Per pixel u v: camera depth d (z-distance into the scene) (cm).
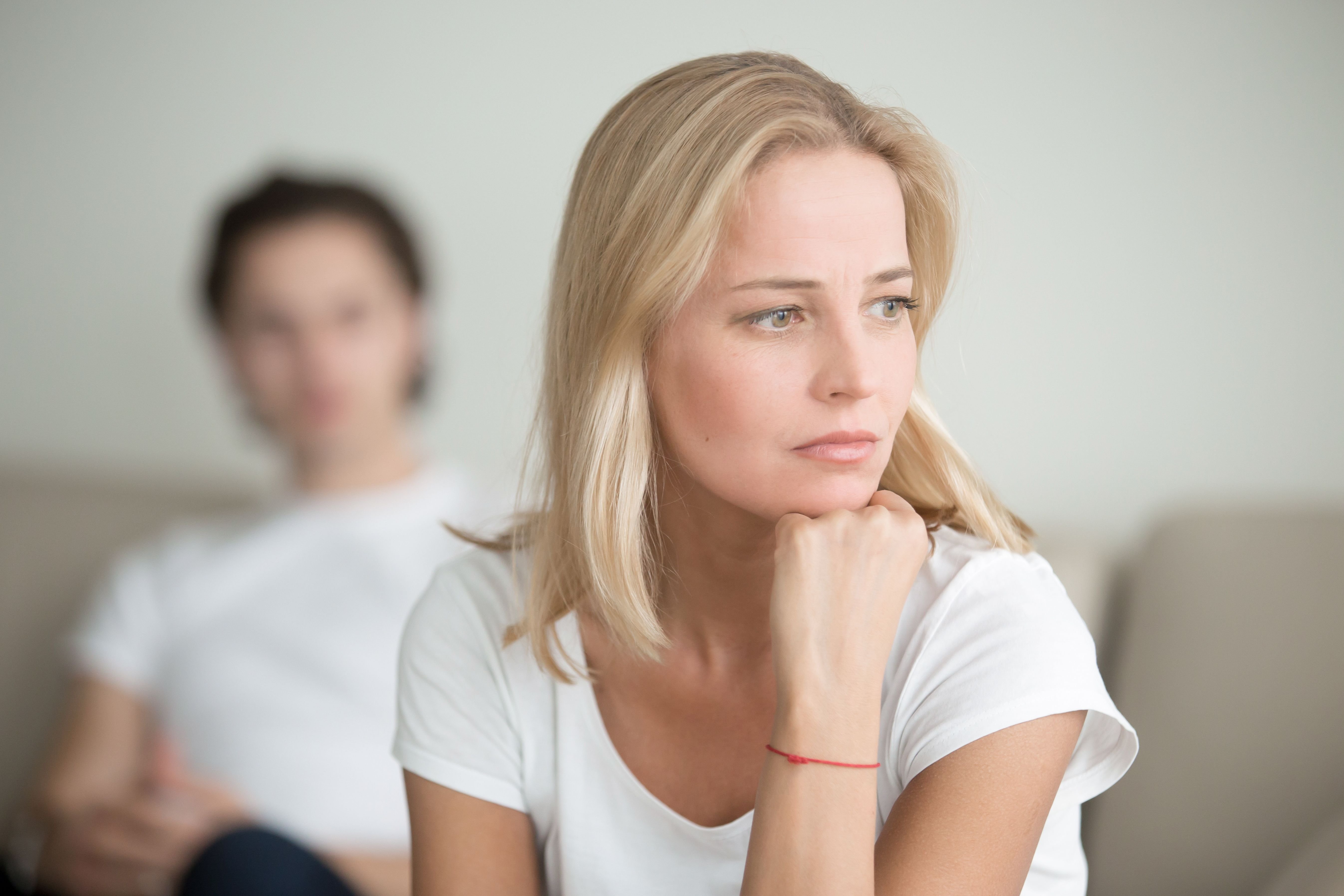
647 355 114
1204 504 219
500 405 277
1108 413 229
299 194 269
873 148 112
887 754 114
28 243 305
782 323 108
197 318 296
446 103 276
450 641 133
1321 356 216
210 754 245
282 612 254
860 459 109
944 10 235
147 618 257
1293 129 215
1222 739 169
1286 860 159
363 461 269
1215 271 221
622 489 116
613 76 263
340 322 268
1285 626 171
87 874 236
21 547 264
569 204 121
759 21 249
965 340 236
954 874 102
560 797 124
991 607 113
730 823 118
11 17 300
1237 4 217
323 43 284
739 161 104
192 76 292
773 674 123
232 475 295
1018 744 104
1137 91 224
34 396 308
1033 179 232
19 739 250
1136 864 169
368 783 240
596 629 127
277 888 190
